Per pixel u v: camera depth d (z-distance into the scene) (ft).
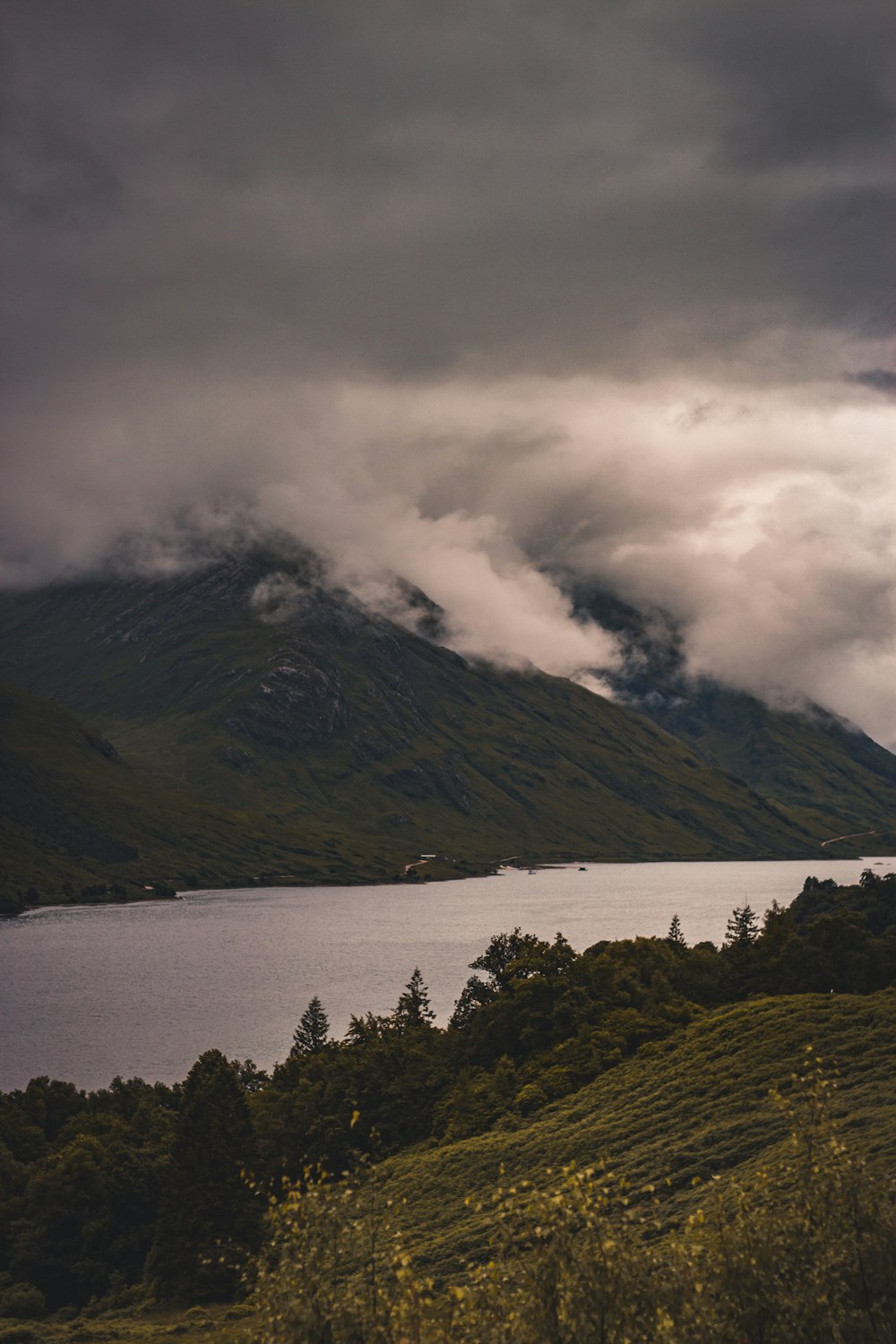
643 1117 390.63
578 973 545.44
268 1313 131.95
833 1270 134.62
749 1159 322.96
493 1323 129.08
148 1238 388.16
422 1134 457.68
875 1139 285.64
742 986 549.95
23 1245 377.50
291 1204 138.21
